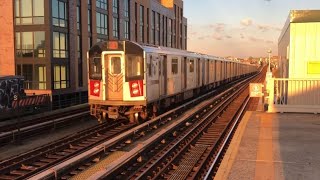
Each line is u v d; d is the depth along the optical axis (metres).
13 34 30.97
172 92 19.70
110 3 40.16
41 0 30.30
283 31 23.31
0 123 16.45
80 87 35.06
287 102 17.08
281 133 12.50
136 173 9.49
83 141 13.52
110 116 16.11
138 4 48.16
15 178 9.21
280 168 8.62
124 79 15.77
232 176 8.09
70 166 9.38
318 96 16.75
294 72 17.31
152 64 16.58
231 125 16.27
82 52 35.28
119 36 42.28
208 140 13.43
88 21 36.34
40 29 30.44
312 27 16.98
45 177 8.35
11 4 30.75
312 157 9.53
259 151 10.15
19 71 31.28
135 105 15.84
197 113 19.12
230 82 47.19
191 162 10.51
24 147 12.91
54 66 31.11
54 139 14.10
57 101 31.28
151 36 53.72
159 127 16.05
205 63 28.89
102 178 8.35
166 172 9.69
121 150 12.04
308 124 14.14
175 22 68.06
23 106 23.09
